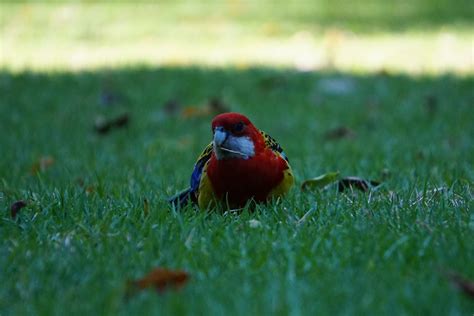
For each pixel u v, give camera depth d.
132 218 7.59
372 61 21.39
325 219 7.51
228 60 21.91
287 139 13.79
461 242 6.51
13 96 17.12
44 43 25.27
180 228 7.23
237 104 16.50
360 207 7.87
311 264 6.21
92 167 11.28
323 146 13.05
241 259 6.39
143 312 5.37
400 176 9.84
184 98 17.08
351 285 5.75
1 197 9.00
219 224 7.44
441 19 28.59
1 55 23.06
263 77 19.09
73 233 7.20
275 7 31.84
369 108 15.87
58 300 5.67
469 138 13.13
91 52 23.64
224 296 5.59
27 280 6.03
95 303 5.58
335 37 25.39
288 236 6.97
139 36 26.38
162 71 19.88
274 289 5.66
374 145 12.84
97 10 31.34
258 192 7.98
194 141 13.62
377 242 6.61
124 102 16.77
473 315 5.29
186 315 5.29
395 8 31.08
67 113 15.77
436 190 8.45
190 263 6.34
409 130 13.98
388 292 5.59
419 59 21.44
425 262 6.22
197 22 28.98
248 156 7.86
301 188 9.12
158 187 9.48
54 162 11.97
